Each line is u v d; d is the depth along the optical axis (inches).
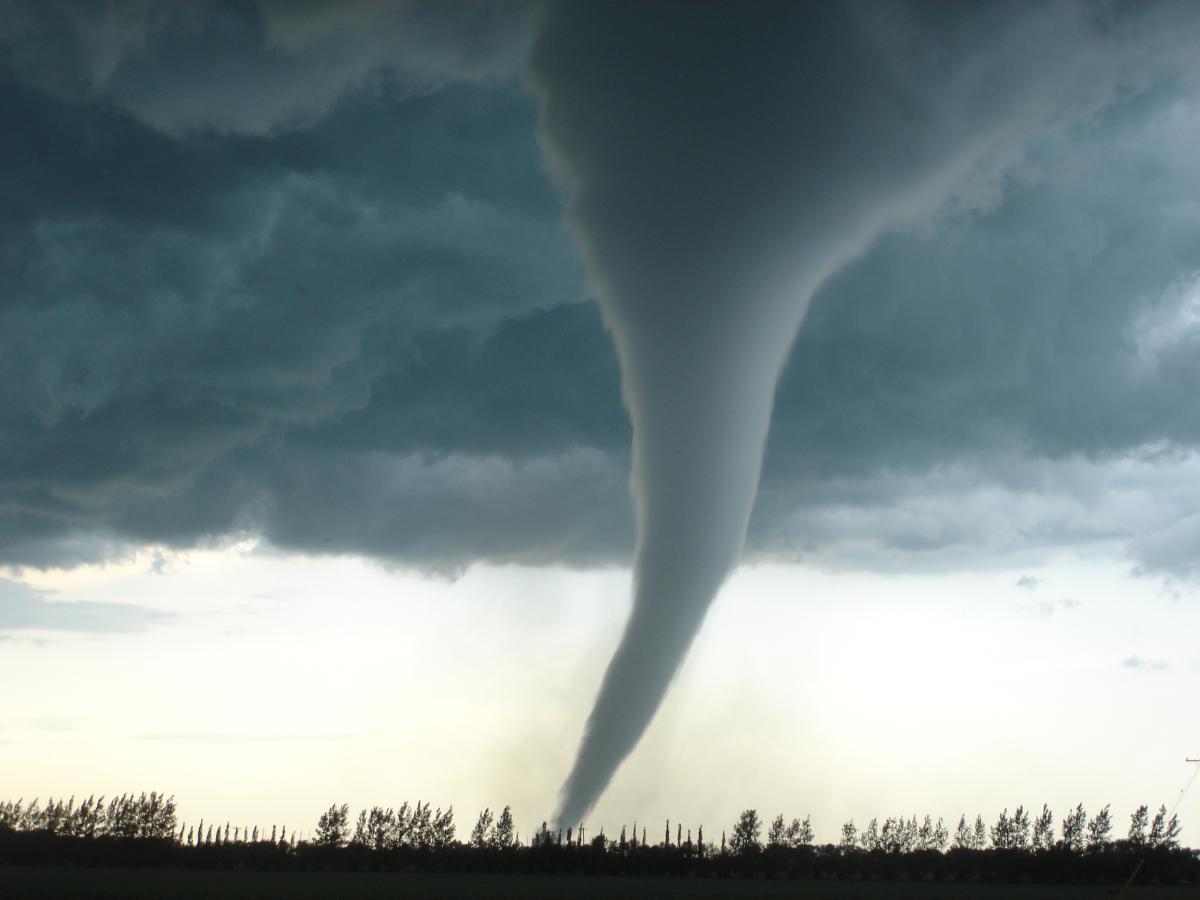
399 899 4116.6
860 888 5915.4
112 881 4972.9
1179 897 5315.0
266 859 7500.0
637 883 5999.0
